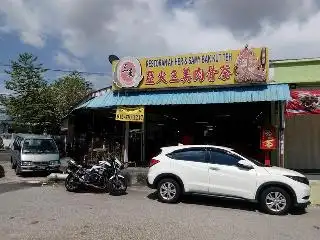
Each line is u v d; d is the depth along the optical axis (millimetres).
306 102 14672
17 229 8500
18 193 13445
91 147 19766
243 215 10586
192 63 15719
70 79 36000
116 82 16688
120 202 11883
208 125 18734
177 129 19172
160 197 12000
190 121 19031
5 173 19922
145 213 10305
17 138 21266
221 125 18516
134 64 16469
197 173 11609
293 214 11055
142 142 18703
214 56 15414
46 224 8930
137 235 8133
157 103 15750
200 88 15680
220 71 15273
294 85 15516
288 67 15508
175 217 9914
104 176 13648
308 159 16188
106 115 20156
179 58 15906
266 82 14773
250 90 14883
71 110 22906
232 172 11273
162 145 19094
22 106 29031
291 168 16250
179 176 11789
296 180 10859
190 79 15664
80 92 35094
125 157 17406
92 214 10031
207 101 15008
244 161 11250
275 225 9539
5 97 29719
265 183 10922
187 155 11930
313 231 9047
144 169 16078
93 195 13156
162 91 16250
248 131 17953
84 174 13727
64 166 20547
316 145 16172
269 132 14820
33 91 29375
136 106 16141
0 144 41656
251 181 11062
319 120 16219
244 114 17953
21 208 10742
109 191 13508
